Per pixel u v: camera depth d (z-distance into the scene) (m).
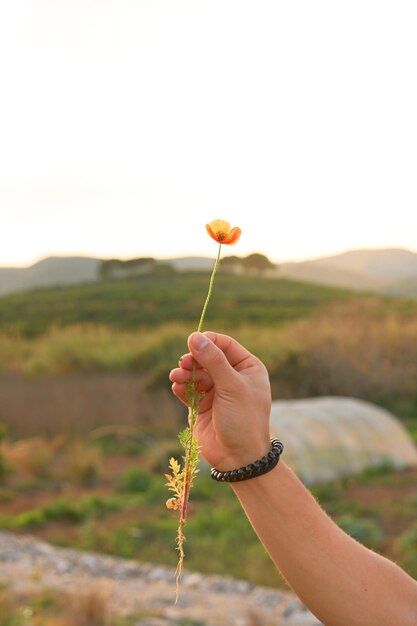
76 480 11.30
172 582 6.96
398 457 11.62
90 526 8.62
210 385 1.15
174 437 14.40
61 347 21.80
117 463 12.86
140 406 15.89
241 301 54.09
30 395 16.34
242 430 1.11
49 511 9.37
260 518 1.12
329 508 9.51
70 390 16.75
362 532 8.23
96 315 48.94
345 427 11.62
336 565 1.10
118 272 90.69
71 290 68.81
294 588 1.12
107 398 16.22
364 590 1.09
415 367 18.25
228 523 8.70
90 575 7.11
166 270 82.75
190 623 5.79
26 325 42.59
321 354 17.95
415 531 8.03
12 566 7.25
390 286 161.75
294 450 10.84
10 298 64.06
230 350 1.20
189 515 9.17
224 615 6.04
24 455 12.38
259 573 7.17
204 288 65.06
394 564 1.15
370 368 17.94
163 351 21.08
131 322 44.94
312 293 61.56
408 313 21.16
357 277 172.62
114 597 6.41
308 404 12.23
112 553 8.07
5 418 15.51
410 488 10.41
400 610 1.08
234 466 1.13
